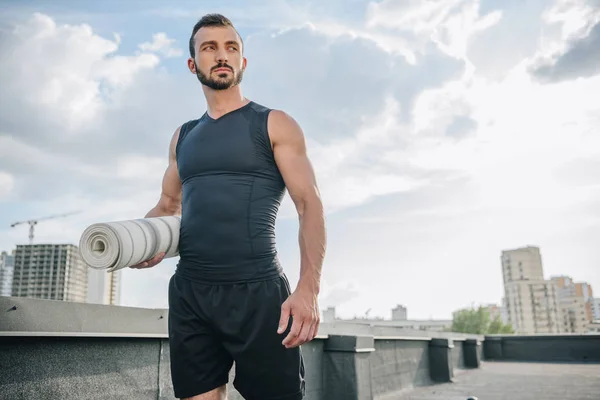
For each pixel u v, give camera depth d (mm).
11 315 2068
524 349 11461
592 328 149000
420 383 6930
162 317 2898
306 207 1708
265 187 1717
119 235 1525
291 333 1579
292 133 1737
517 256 145875
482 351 11680
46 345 2273
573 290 156625
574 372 8586
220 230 1656
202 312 1653
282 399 1670
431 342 7527
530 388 6566
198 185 1713
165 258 1774
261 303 1640
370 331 5617
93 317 2455
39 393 2219
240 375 1678
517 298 139625
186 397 1687
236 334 1625
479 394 6070
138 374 2752
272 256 1716
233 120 1732
